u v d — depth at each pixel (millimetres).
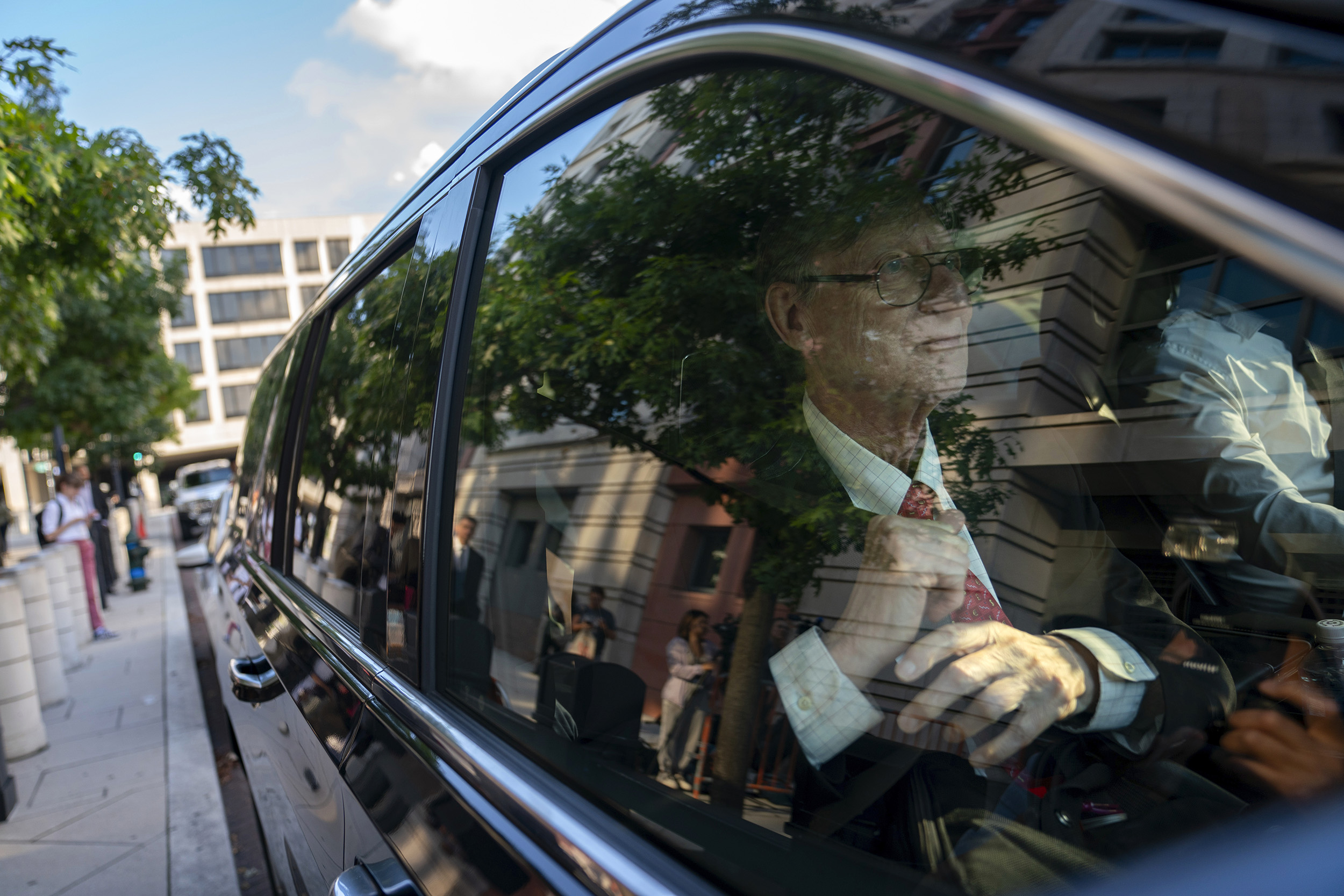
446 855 945
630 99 1069
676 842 746
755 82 963
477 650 1199
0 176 5363
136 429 19562
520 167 1294
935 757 792
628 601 1069
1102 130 525
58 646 6559
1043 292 1136
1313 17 475
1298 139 447
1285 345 1138
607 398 1285
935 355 1081
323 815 1467
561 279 1325
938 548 902
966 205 1049
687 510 1099
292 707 1695
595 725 927
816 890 697
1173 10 528
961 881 678
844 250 1096
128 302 14547
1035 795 762
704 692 915
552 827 813
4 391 13703
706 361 1194
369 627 1411
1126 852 667
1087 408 1166
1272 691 823
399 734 1166
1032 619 1024
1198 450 1137
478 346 1300
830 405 1087
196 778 4840
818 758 821
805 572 953
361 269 1959
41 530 8969
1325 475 1107
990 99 595
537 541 1271
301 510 2227
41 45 5340
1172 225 481
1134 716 812
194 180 6762
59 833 4117
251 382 52062
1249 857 430
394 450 1404
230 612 2877
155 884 3584
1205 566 1098
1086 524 1125
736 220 1196
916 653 850
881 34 712
